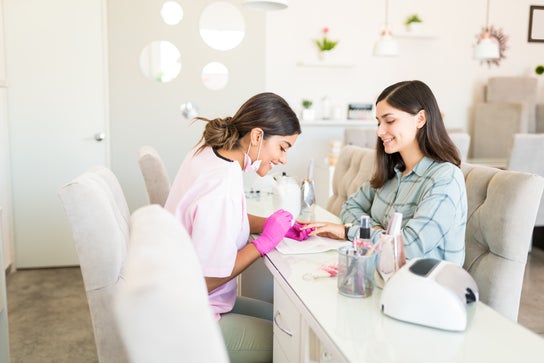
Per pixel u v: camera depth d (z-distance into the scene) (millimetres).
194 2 4105
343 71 5098
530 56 5465
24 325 2805
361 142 4648
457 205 1456
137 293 478
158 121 4145
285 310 1321
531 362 871
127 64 4020
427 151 1597
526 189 1514
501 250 1556
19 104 3725
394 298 1039
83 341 2621
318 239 1659
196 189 1400
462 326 977
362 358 878
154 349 481
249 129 1506
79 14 3738
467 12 5277
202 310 513
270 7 2924
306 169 5168
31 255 3859
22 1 3639
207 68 4203
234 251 1384
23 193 3801
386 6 5082
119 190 1722
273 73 4957
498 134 5023
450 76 5332
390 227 1194
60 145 3824
